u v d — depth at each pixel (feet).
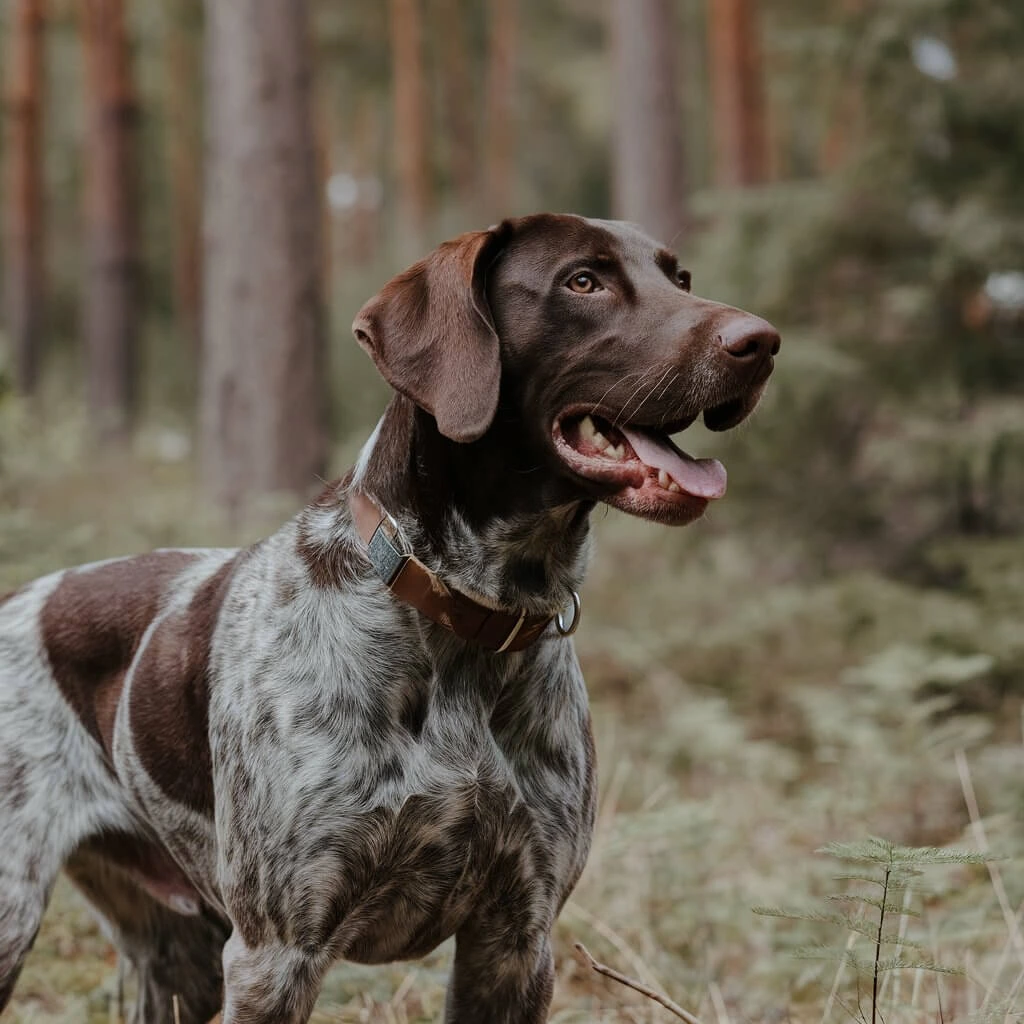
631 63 37.65
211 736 9.56
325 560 9.34
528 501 9.17
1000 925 12.86
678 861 14.49
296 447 30.78
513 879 9.34
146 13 65.05
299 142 31.01
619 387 8.93
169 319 83.92
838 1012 11.91
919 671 17.03
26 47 58.85
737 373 8.67
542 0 97.55
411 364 8.93
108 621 10.74
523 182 100.99
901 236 25.82
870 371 25.26
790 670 23.45
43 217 60.23
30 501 21.94
